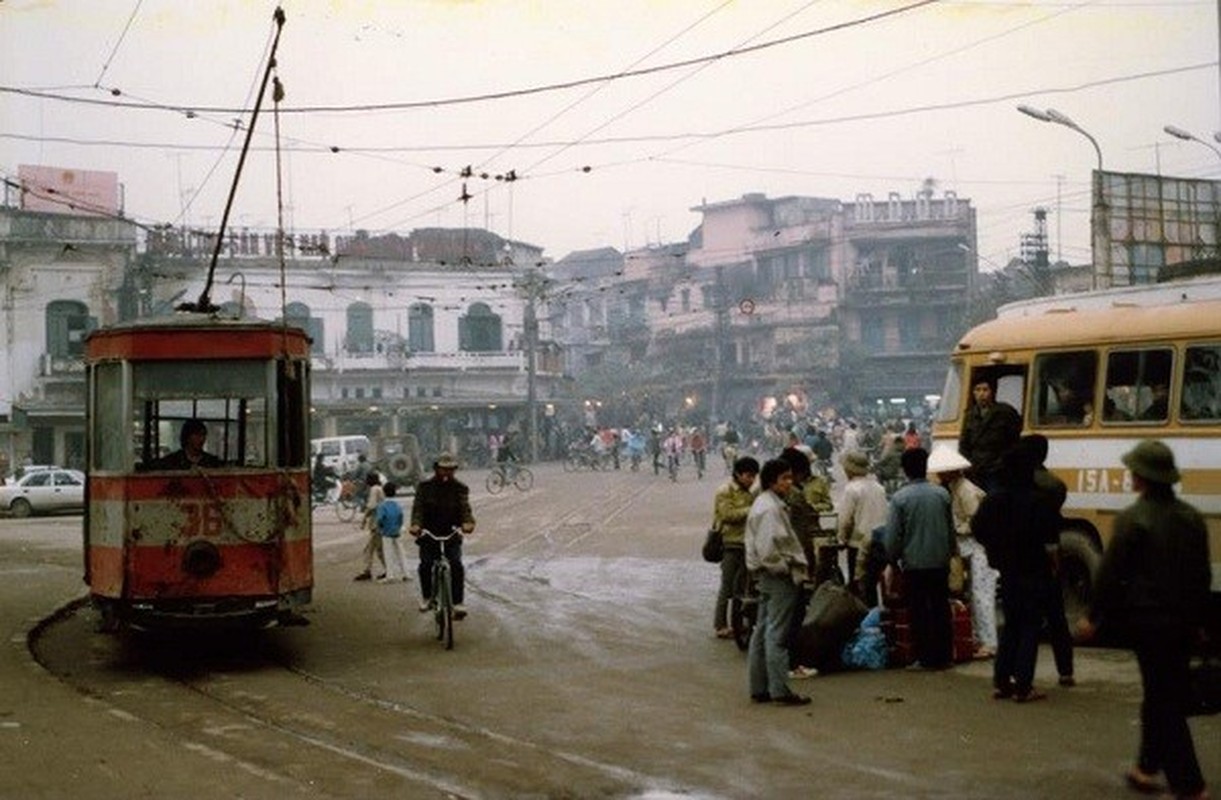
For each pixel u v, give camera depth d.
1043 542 9.93
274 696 11.37
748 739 9.09
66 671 13.15
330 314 62.94
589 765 8.48
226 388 13.04
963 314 79.88
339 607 17.70
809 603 11.85
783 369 81.12
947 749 8.58
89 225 55.25
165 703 11.18
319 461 43.00
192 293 58.91
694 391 83.62
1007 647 10.07
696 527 28.41
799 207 91.81
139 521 12.65
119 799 7.77
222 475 12.80
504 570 21.62
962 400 14.33
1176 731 7.20
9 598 18.53
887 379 80.75
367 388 63.03
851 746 8.77
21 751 9.10
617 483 46.44
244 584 12.77
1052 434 13.35
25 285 54.41
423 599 14.68
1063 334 13.43
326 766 8.56
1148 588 7.20
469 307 65.44
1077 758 8.21
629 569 21.22
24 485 41.19
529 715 10.20
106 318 55.50
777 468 10.44
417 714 10.38
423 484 14.42
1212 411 12.07
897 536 11.52
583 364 99.62
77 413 54.16
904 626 11.78
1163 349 12.50
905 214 82.44
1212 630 11.93
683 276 91.75
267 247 62.03
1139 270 35.16
